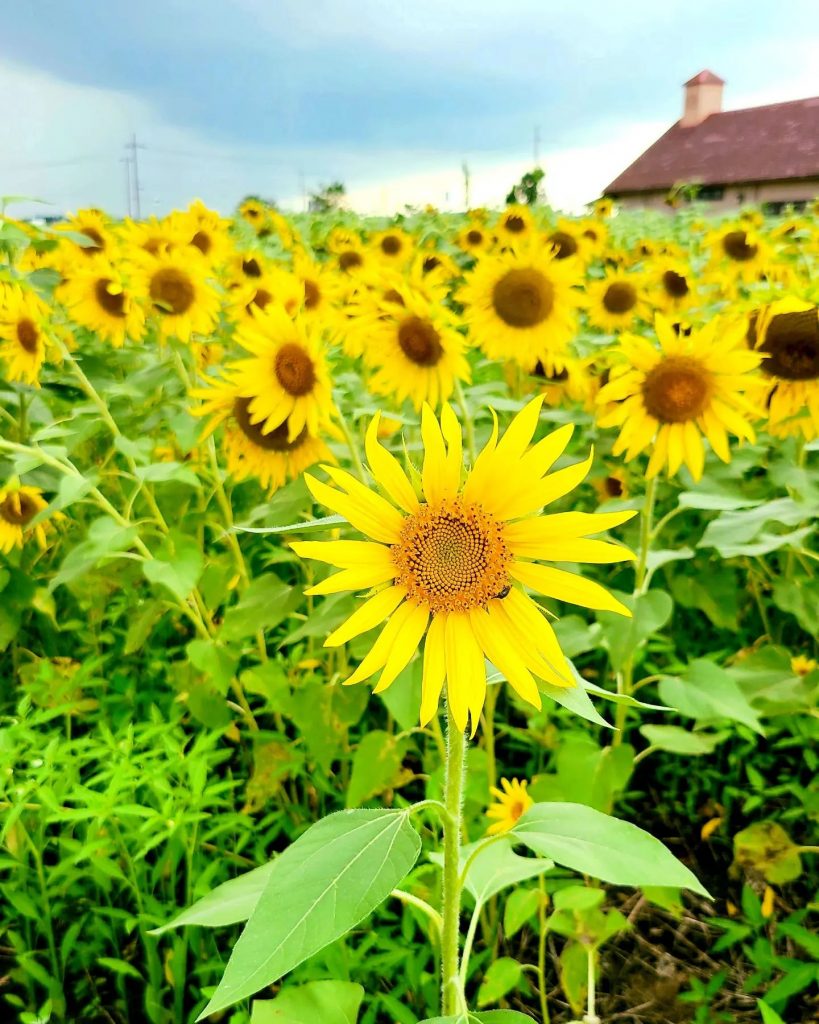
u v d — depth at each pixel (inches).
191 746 43.3
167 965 32.9
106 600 49.9
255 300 56.6
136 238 58.1
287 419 41.1
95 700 42.1
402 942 33.4
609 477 54.9
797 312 40.9
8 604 45.6
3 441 37.6
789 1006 35.1
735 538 38.1
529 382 60.1
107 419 43.1
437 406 49.0
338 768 45.3
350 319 53.3
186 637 52.2
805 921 38.0
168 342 49.8
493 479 19.2
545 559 19.1
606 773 34.4
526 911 30.6
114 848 31.8
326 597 40.1
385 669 18.8
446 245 125.6
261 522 43.9
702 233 137.5
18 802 29.4
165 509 47.9
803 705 37.0
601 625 36.8
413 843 17.9
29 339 48.2
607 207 170.9
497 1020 20.2
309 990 24.0
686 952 37.7
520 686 18.7
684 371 37.3
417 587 19.1
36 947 35.2
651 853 19.4
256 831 37.9
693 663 35.0
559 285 54.1
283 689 38.6
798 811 39.1
